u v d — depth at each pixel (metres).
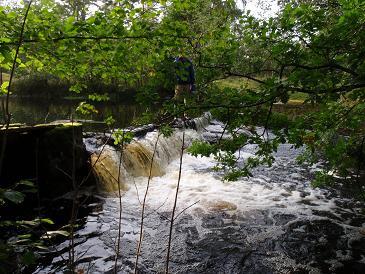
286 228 5.88
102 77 4.02
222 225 5.92
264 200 7.18
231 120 3.23
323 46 2.58
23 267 4.25
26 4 3.02
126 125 12.53
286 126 3.47
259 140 3.42
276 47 2.71
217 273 4.52
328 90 2.65
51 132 6.80
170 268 4.57
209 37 3.29
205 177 8.52
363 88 3.06
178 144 10.64
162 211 6.38
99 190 7.13
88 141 8.34
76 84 4.16
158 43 3.38
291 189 7.93
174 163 9.72
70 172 6.95
